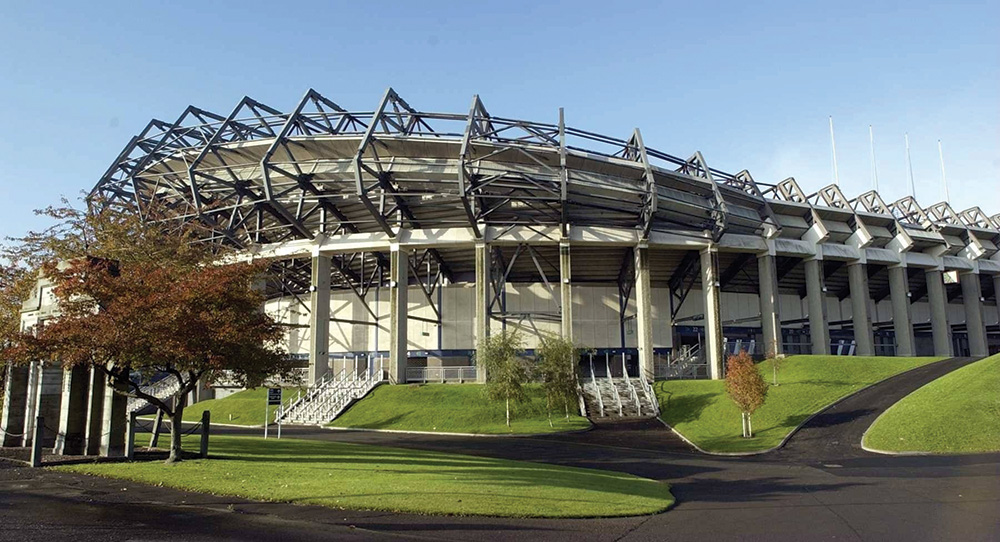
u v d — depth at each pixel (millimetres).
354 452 24531
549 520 12328
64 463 18859
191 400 56094
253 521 11523
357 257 59406
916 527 12383
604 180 47938
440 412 41312
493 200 49562
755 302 66312
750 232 57531
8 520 11523
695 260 57594
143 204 46062
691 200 51625
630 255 56594
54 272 18938
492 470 19406
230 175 49844
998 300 74688
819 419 33750
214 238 45469
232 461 19609
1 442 23859
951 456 24188
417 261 58438
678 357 61438
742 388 32312
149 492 14391
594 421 41000
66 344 18281
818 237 58812
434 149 46312
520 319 58781
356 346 61281
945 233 70938
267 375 22812
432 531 11039
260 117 47406
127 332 17969
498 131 46312
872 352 60594
